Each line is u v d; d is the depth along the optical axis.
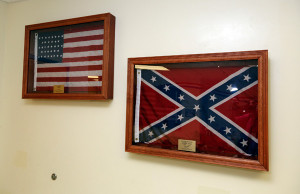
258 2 1.20
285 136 1.12
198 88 1.28
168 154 1.30
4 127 1.99
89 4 1.67
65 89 1.64
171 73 1.35
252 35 1.20
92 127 1.61
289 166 1.10
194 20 1.34
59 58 1.68
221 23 1.27
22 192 1.87
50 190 1.75
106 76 1.47
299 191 1.08
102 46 1.53
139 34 1.48
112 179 1.52
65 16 1.76
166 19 1.41
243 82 1.18
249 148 1.15
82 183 1.62
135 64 1.43
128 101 1.41
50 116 1.78
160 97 1.37
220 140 1.21
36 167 1.82
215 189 1.24
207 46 1.30
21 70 1.95
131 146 1.40
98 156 1.58
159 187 1.38
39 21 1.88
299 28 1.12
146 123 1.39
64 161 1.70
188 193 1.30
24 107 1.91
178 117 1.32
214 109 1.24
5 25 2.03
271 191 1.13
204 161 1.22
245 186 1.18
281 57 1.14
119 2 1.56
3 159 1.99
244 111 1.17
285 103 1.13
